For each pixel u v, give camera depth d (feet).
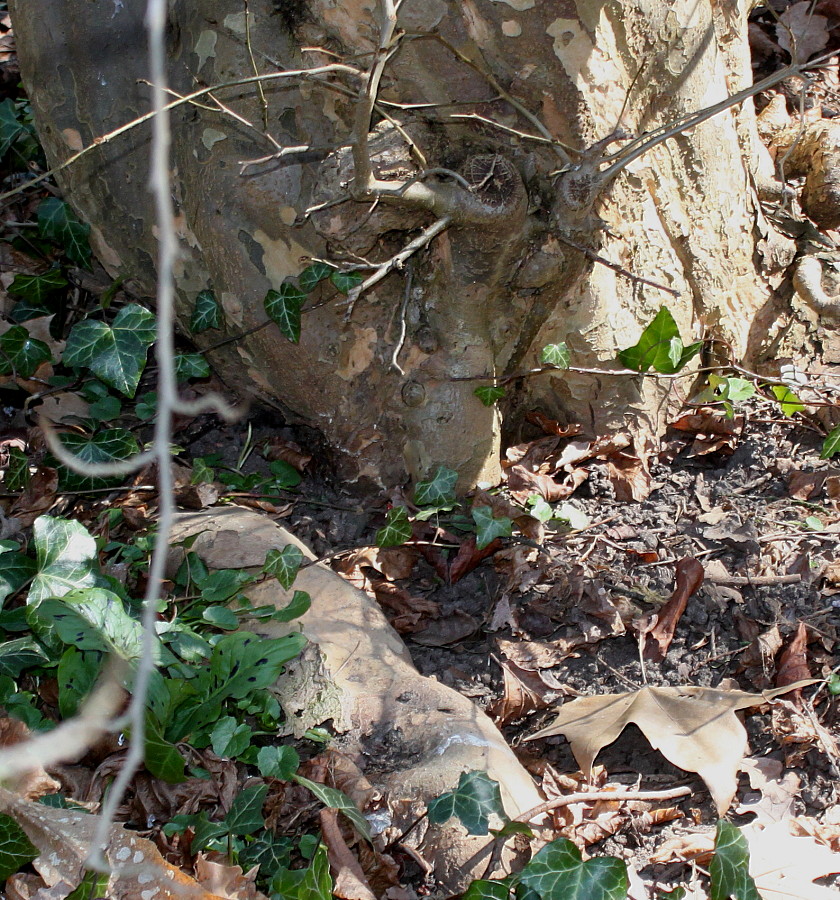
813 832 3.82
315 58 4.20
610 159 4.21
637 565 4.34
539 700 4.09
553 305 4.43
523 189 4.20
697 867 3.78
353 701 3.95
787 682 4.05
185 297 4.55
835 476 4.44
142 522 4.42
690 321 4.61
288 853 3.76
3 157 5.24
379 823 3.77
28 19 4.52
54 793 3.75
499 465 4.56
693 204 4.46
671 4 4.20
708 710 3.92
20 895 3.61
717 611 4.21
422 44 4.14
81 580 4.02
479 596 4.33
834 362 4.67
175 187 4.45
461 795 3.71
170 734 3.89
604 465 4.59
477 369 4.41
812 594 4.20
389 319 4.39
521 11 4.09
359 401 4.48
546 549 4.39
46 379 4.80
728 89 4.53
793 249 4.65
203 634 4.09
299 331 4.33
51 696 4.01
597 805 3.89
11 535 4.38
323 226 4.16
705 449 4.60
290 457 4.65
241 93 4.27
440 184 4.16
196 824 3.77
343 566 4.39
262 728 3.94
